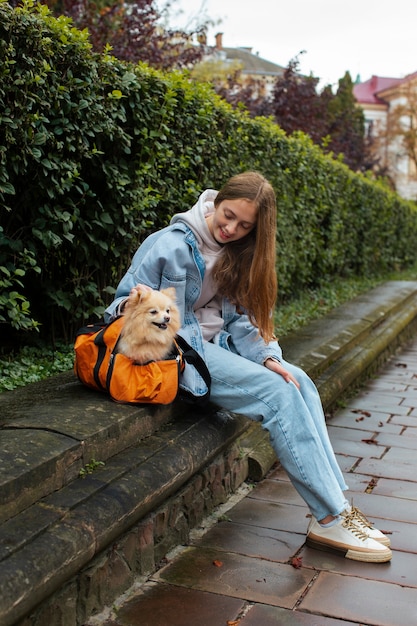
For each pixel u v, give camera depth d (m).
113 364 2.72
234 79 12.53
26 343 4.28
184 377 2.88
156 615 2.34
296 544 2.91
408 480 3.71
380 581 2.61
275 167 6.92
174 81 4.57
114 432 2.53
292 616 2.35
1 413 2.60
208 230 3.02
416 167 40.00
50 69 3.45
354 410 5.16
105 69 3.94
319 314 7.57
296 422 2.86
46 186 3.68
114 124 4.02
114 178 4.09
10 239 3.62
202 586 2.54
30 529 1.98
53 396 2.85
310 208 8.19
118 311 2.82
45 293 4.11
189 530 2.98
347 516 2.83
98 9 8.48
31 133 3.41
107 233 4.34
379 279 12.14
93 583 2.29
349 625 2.30
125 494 2.32
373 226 11.85
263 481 3.68
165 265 2.92
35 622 2.02
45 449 2.22
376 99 49.19
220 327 3.19
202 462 2.85
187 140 4.95
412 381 6.26
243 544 2.90
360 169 19.53
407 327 8.70
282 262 7.18
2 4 3.19
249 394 2.92
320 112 16.03
